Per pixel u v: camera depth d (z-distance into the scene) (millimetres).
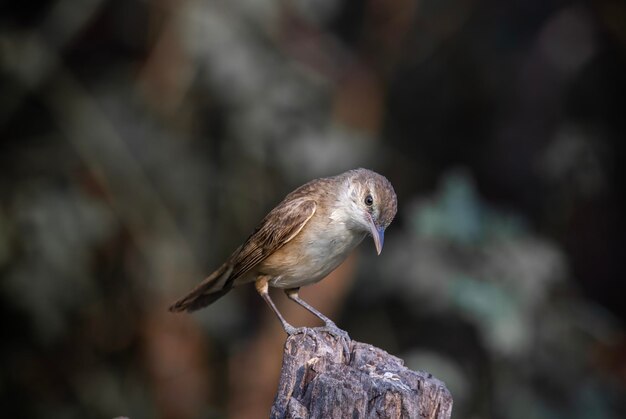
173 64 13172
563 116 14461
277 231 8664
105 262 13266
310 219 8688
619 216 14164
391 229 13789
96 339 13383
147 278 13234
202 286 9164
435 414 6355
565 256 12969
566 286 12430
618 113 14211
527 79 14742
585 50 14352
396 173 14445
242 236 13617
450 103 15000
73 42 13703
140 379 13469
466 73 14914
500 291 11406
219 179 13586
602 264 14211
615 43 14164
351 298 13055
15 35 13109
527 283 11516
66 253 12828
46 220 12820
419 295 11680
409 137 14789
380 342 12945
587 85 14289
